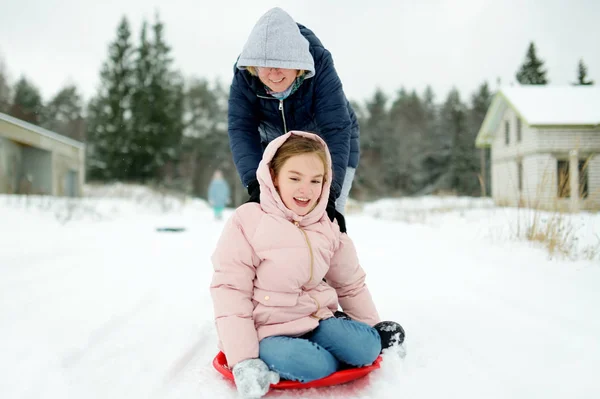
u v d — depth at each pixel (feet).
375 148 171.63
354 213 59.31
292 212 6.98
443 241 22.74
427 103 199.52
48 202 36.01
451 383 6.34
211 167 170.71
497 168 74.64
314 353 5.97
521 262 16.20
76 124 178.70
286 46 8.09
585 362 7.07
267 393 6.08
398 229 30.30
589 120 60.34
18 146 56.75
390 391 6.12
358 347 6.28
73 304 10.84
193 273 15.12
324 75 8.89
